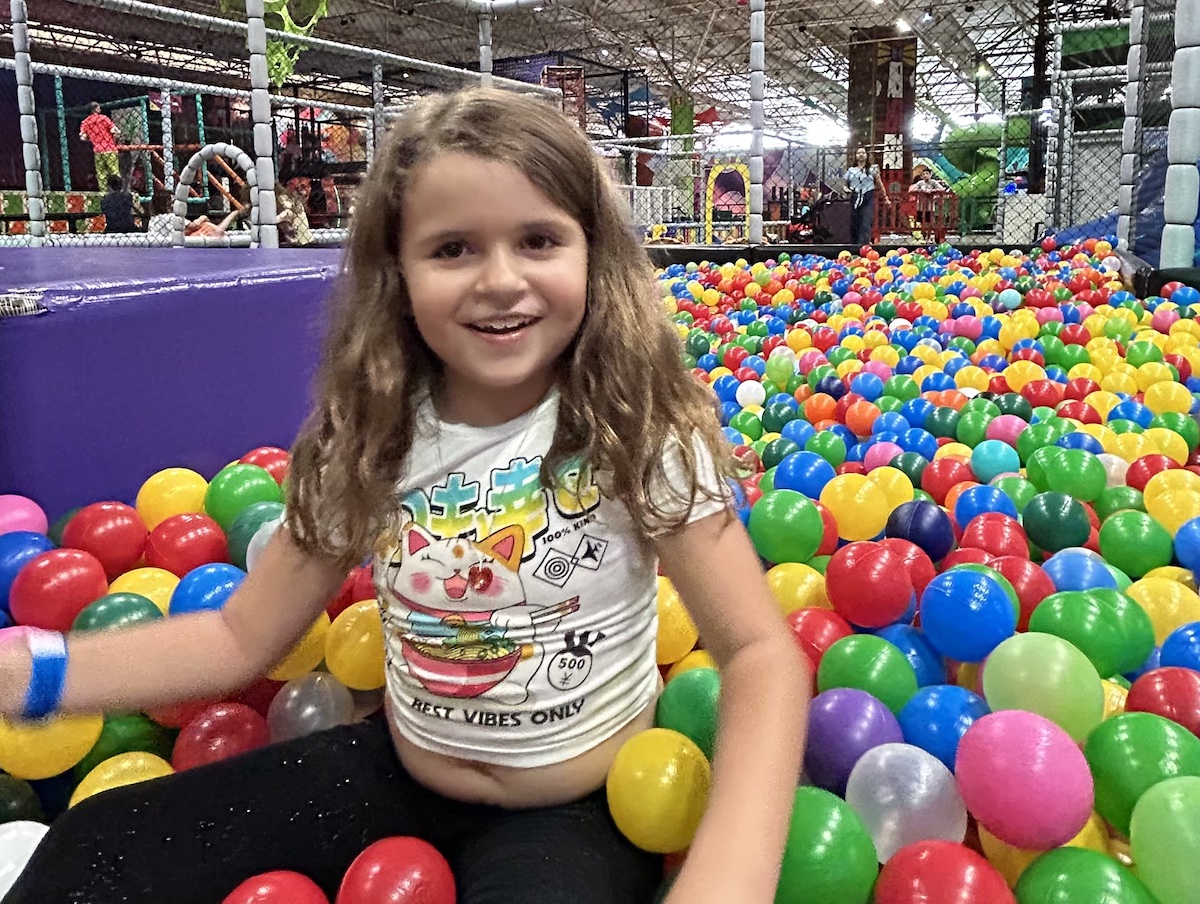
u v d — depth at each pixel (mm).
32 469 2225
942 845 1120
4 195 11109
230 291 2734
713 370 4293
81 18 13266
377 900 1073
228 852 1179
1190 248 5711
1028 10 18188
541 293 1113
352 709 1637
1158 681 1459
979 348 4594
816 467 2512
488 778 1209
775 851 970
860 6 17812
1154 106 6906
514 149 1081
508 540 1167
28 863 1146
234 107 12617
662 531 1147
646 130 18875
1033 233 11883
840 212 12844
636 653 1260
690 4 17797
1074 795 1157
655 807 1141
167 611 1823
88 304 2305
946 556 2117
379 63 7637
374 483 1226
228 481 2277
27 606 1810
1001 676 1431
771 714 1063
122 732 1569
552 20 18062
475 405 1216
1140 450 2799
